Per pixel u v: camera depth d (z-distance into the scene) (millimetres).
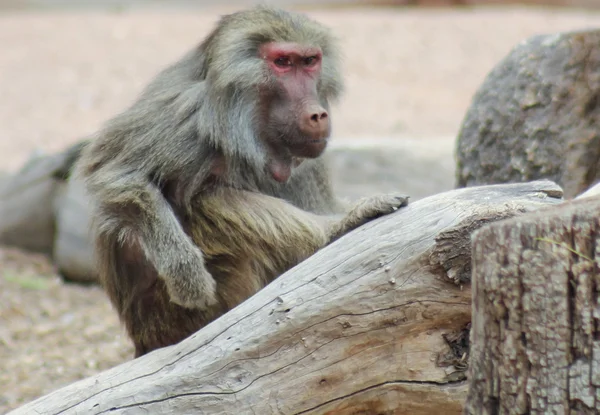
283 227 17938
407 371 14969
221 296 18156
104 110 56656
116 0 95938
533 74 20953
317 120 17609
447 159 35375
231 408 14867
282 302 14906
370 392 15078
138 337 19000
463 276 14445
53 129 52875
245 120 17844
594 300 11414
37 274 33438
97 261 18969
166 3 96125
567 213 11555
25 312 29422
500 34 72562
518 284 11766
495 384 12078
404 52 69250
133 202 17156
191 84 17984
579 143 20422
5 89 60844
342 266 14906
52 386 23406
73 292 31875
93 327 28203
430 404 15109
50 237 35094
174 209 18062
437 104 57625
